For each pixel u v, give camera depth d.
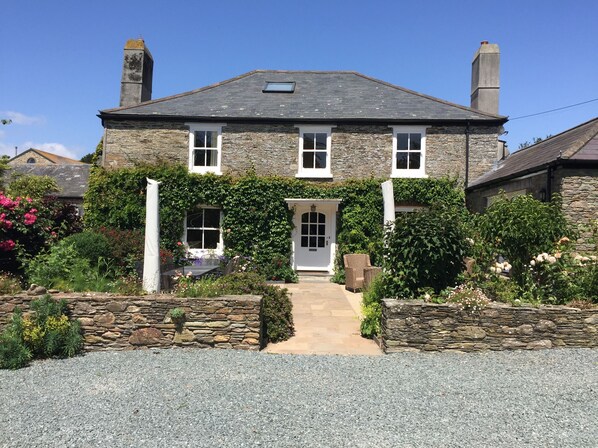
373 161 14.10
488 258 7.51
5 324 6.41
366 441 3.67
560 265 6.97
